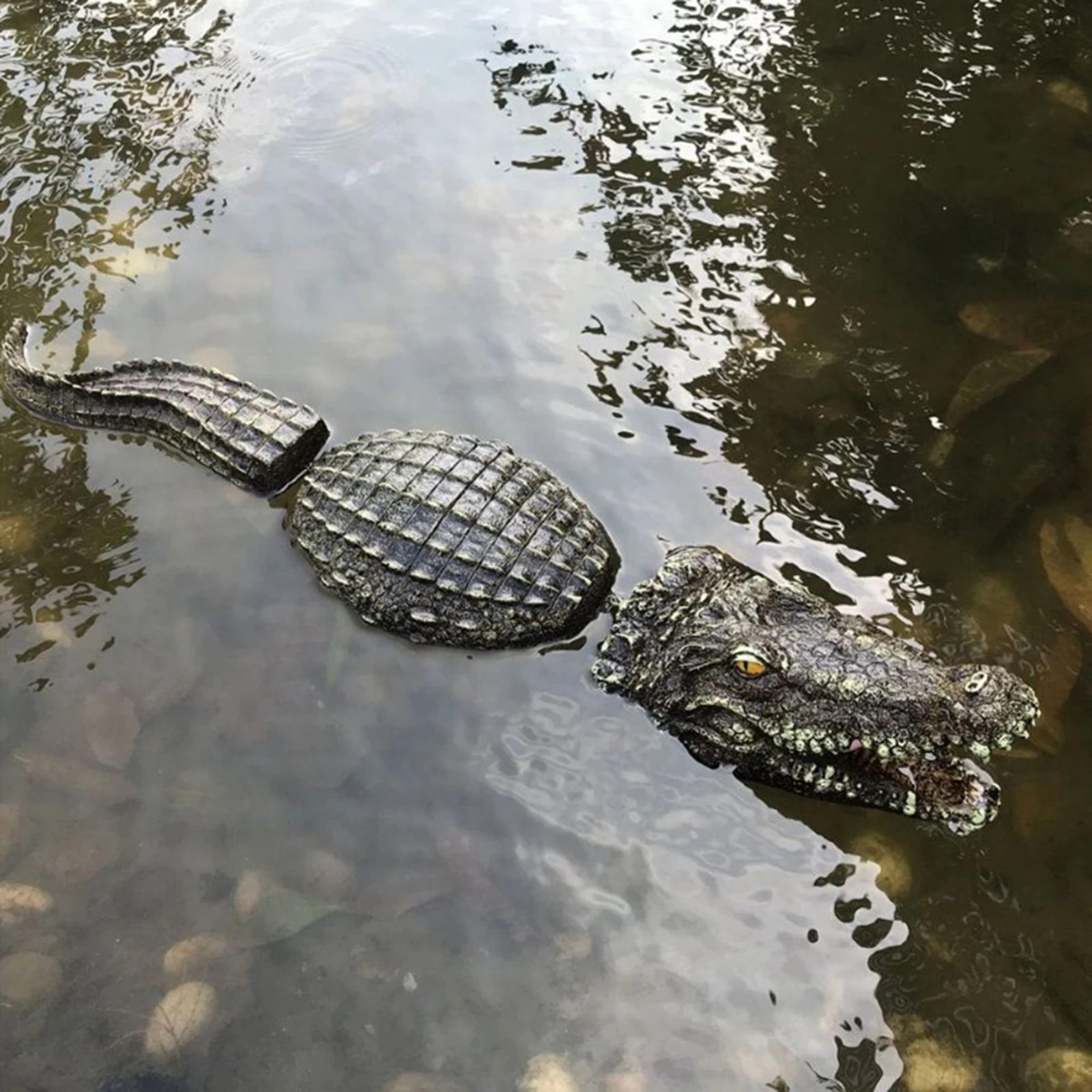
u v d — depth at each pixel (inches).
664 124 59.8
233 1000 31.3
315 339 49.9
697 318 49.9
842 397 46.5
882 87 61.1
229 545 42.9
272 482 44.5
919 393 46.4
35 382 47.8
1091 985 31.1
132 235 55.1
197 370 47.0
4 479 45.1
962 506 42.4
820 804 35.6
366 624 40.3
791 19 66.5
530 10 69.4
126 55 67.1
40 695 37.9
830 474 43.8
